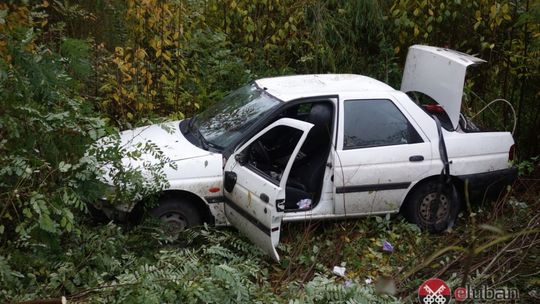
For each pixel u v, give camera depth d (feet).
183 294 14.39
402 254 20.02
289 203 20.47
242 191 19.02
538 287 17.38
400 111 21.50
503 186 22.80
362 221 21.27
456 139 22.00
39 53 18.11
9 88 16.22
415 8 30.42
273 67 31.17
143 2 25.36
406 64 25.39
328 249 19.84
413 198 21.63
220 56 29.07
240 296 14.69
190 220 19.63
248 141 19.83
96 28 27.50
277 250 19.48
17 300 14.33
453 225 22.17
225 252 17.20
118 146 18.16
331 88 21.53
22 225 15.11
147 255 17.94
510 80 29.86
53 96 17.24
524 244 18.30
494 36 29.86
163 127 20.72
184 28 28.27
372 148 20.83
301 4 30.53
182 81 27.66
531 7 27.17
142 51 25.32
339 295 15.20
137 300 13.99
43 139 16.44
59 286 15.53
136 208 19.26
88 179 16.85
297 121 18.95
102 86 25.35
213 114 22.24
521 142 29.50
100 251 16.71
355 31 31.32
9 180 15.97
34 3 26.07
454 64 22.75
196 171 19.45
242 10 30.32
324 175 20.63
